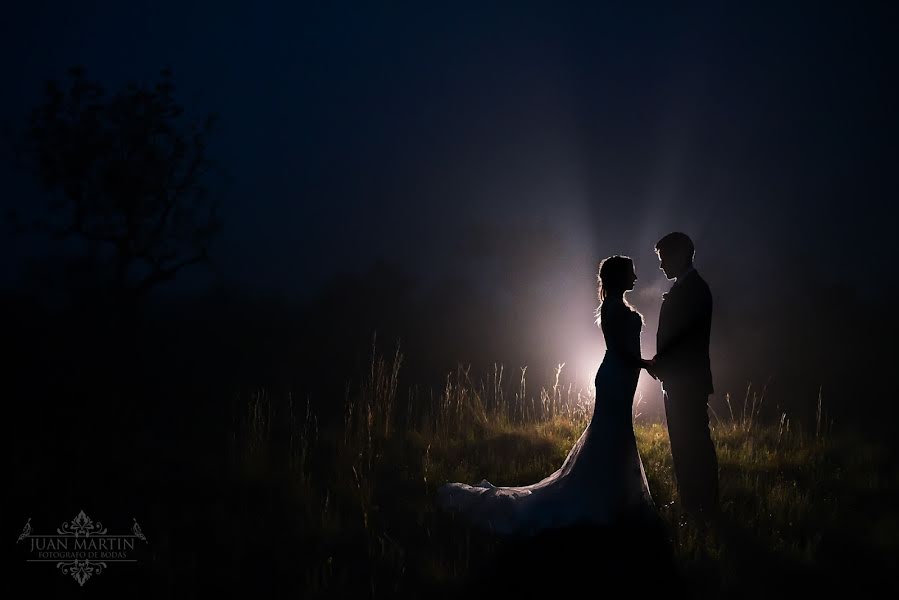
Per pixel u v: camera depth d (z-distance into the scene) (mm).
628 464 4598
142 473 5691
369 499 5164
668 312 5062
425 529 4746
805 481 5840
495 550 4355
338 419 8070
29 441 6301
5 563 4141
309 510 4930
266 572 4137
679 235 5105
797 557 4297
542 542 4391
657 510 4973
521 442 6816
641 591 3852
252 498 5281
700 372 4977
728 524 4738
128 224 10391
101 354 9656
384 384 7957
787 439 7176
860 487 5633
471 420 7762
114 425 7000
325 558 4312
